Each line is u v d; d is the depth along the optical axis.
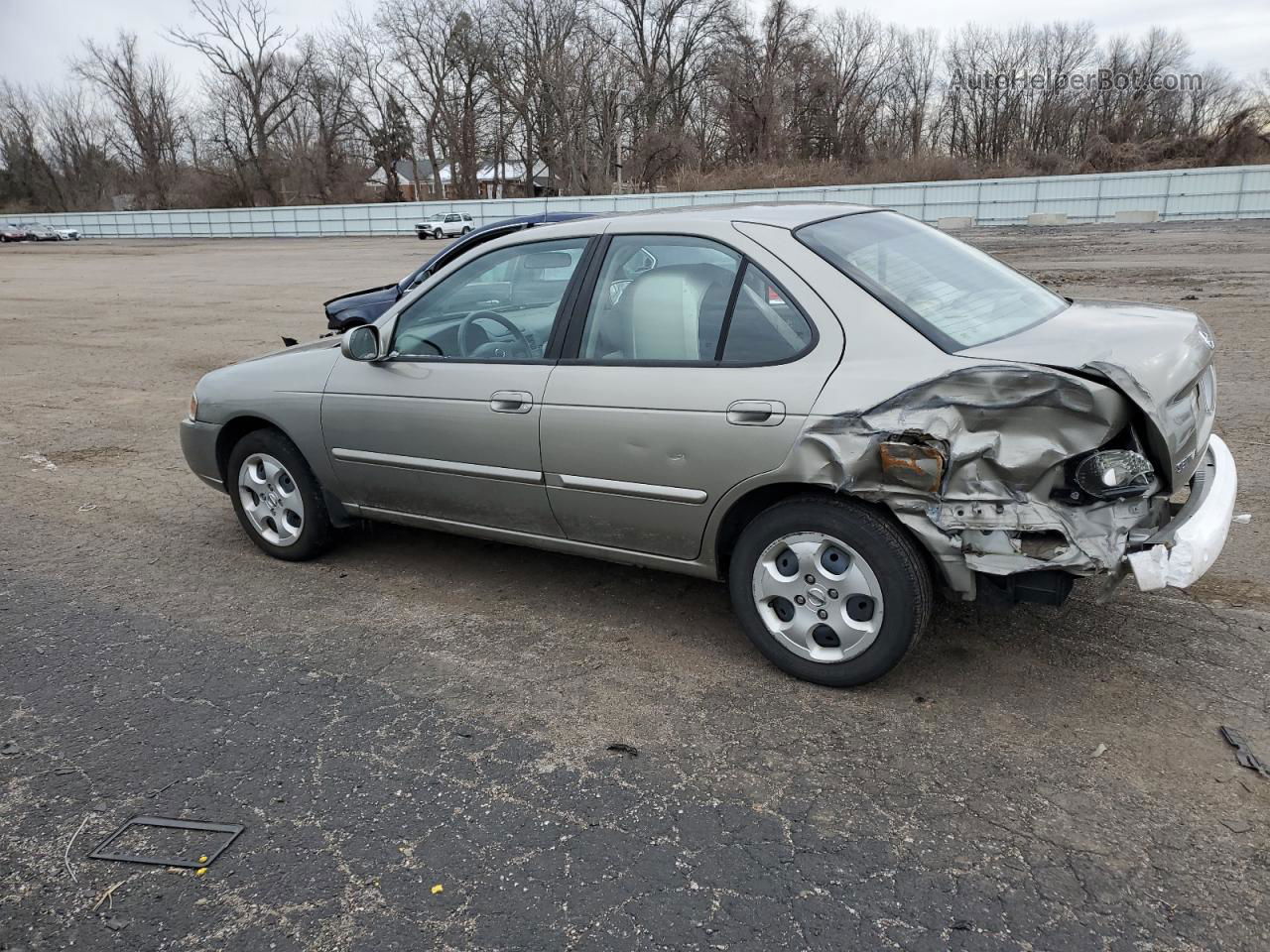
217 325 15.28
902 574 3.09
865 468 2.99
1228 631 3.70
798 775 2.91
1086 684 3.36
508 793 2.88
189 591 4.54
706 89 64.62
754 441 3.20
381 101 69.81
